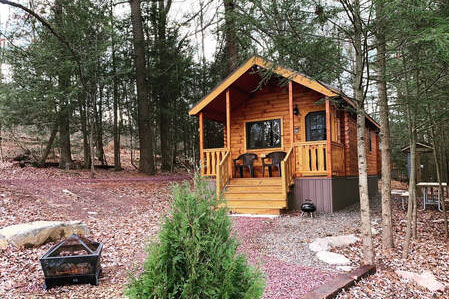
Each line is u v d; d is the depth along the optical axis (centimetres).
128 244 556
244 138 1186
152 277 177
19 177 1242
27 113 1453
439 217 785
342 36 422
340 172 977
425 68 435
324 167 955
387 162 533
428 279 384
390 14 329
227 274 176
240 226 682
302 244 536
